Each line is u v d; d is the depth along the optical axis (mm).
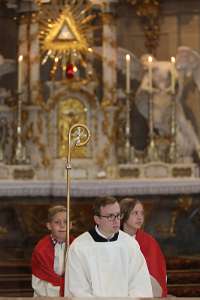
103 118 32344
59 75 32625
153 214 31734
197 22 33875
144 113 32906
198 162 32562
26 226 30922
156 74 32812
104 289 14336
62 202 30500
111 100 32344
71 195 30312
